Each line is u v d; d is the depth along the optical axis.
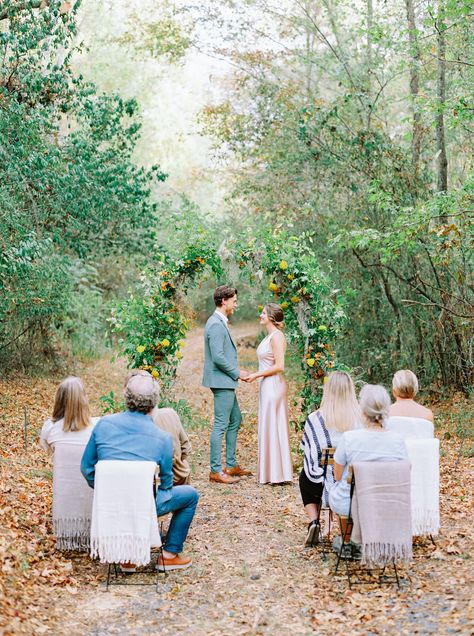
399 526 4.50
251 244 8.12
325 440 5.30
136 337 8.04
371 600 4.32
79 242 11.91
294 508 6.59
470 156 11.97
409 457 5.06
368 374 13.29
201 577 4.86
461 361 11.84
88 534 5.06
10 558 4.60
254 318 33.75
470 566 4.76
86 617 4.15
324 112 12.16
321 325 8.02
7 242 9.51
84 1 22.73
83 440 5.10
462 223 9.38
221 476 7.63
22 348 14.37
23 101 10.27
